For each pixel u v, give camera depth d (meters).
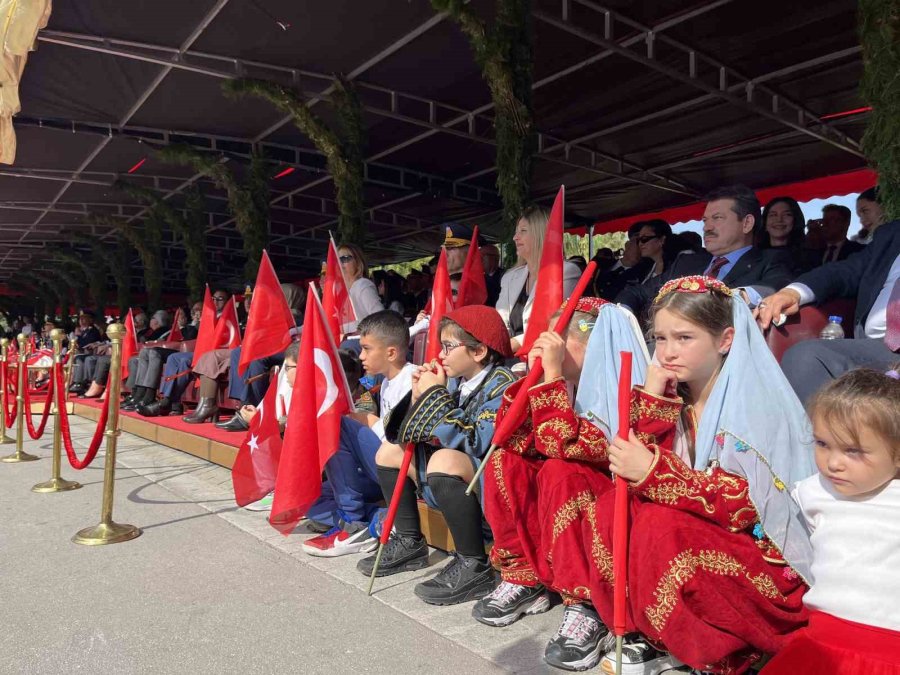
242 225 11.64
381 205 15.05
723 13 7.32
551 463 2.19
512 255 5.68
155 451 6.01
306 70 8.76
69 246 21.84
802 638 1.46
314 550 3.06
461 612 2.41
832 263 2.83
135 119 10.53
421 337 4.55
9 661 2.03
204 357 6.32
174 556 3.06
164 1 7.06
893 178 3.25
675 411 1.93
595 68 8.45
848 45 7.91
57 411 4.52
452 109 10.02
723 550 1.71
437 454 2.59
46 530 3.51
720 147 10.95
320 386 3.07
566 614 2.10
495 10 6.91
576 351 2.45
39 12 6.49
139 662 2.02
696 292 1.87
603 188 13.04
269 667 1.98
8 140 7.47
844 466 1.39
